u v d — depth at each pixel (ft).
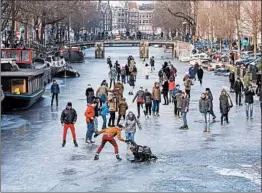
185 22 441.68
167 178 67.41
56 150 81.92
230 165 74.18
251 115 112.68
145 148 75.72
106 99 104.06
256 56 239.71
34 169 71.00
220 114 118.42
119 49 533.96
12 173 69.00
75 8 351.46
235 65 222.48
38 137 92.38
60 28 446.19
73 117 84.38
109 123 98.58
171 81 137.08
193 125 104.53
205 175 69.10
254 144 87.56
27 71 138.51
